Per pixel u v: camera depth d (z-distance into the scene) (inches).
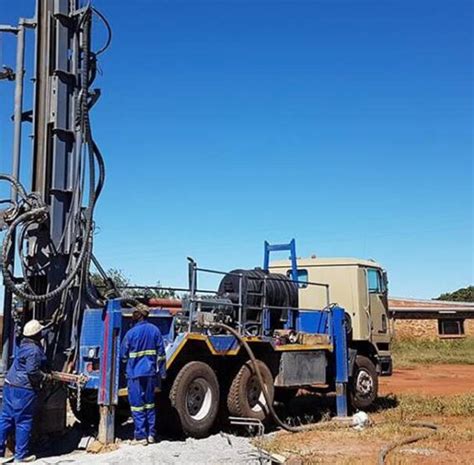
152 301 462.3
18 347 375.6
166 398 422.6
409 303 1672.0
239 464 351.6
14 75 425.1
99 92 423.2
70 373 395.2
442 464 367.2
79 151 405.7
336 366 558.3
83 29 414.0
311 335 537.6
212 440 415.5
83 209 409.4
